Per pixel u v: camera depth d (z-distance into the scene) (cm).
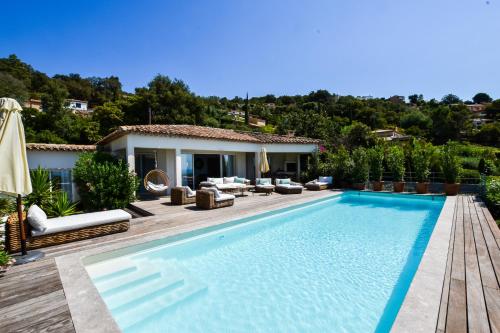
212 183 1195
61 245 509
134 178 1007
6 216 589
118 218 590
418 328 242
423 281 336
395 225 820
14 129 418
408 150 1622
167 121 3319
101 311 288
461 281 337
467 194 1210
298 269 497
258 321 339
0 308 292
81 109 5091
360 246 622
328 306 371
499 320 254
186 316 351
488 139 4006
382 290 415
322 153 1844
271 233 738
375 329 318
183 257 561
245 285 435
